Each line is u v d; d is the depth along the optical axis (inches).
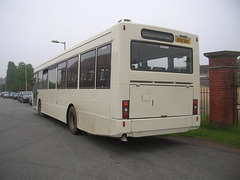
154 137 292.2
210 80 327.9
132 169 176.1
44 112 465.1
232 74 314.2
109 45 216.2
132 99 204.1
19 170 174.9
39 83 514.6
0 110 701.9
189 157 206.8
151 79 214.1
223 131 302.7
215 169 176.2
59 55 370.3
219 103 316.2
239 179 157.1
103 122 221.0
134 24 208.1
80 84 280.1
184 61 239.6
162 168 178.2
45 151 227.9
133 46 207.3
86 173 168.2
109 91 211.5
